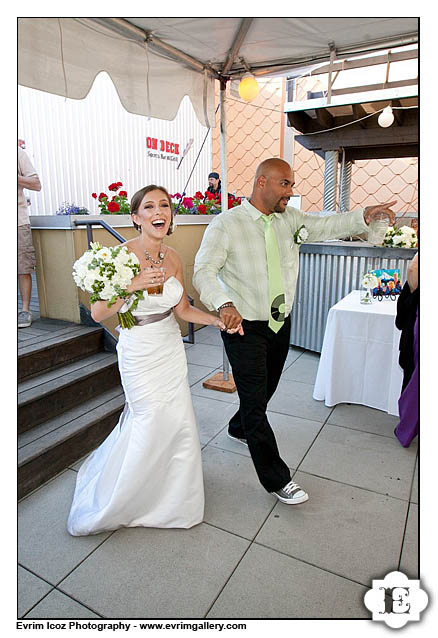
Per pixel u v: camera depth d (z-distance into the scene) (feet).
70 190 17.26
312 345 14.96
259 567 6.13
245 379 7.20
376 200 20.56
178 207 17.66
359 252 13.28
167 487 6.82
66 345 10.44
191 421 6.76
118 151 19.22
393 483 8.02
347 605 5.53
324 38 8.43
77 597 5.65
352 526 6.93
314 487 7.91
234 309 6.63
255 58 9.49
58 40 6.98
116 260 5.83
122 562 6.22
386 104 13.44
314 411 10.88
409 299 8.79
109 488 6.72
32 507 7.35
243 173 24.07
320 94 18.30
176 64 9.28
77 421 8.93
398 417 10.53
